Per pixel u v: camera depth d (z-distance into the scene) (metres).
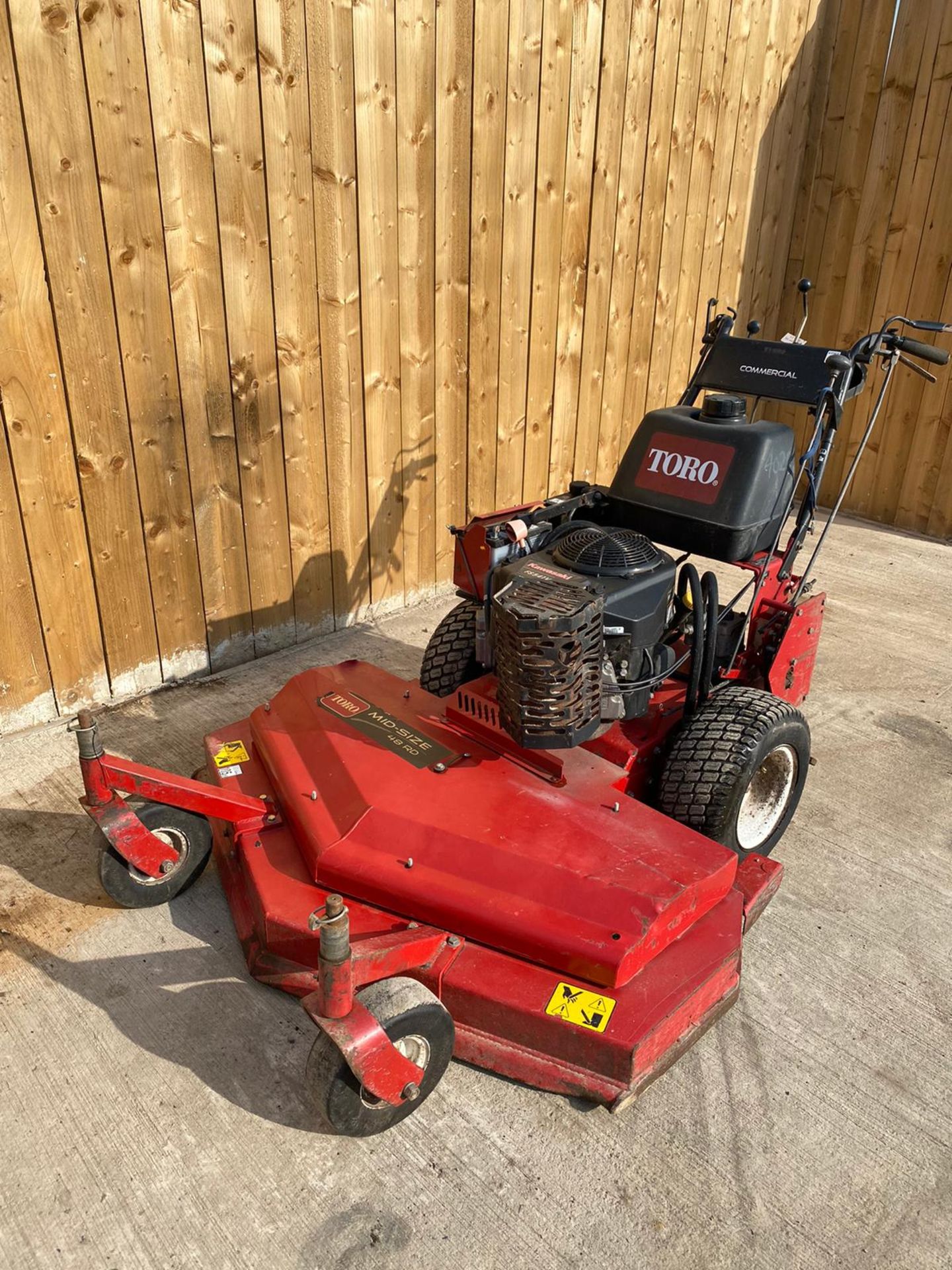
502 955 1.49
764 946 1.80
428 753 1.76
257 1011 1.62
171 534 2.50
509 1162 1.39
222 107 2.25
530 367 3.27
